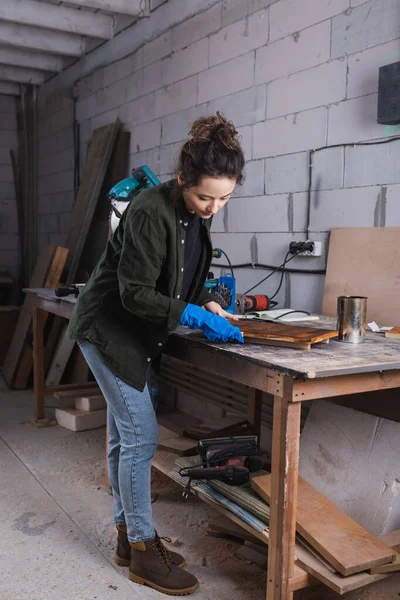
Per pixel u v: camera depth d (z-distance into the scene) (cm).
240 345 174
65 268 475
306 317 231
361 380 158
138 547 186
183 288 183
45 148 602
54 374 405
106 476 262
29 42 470
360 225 252
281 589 160
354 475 212
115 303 173
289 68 283
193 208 157
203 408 362
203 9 341
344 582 157
